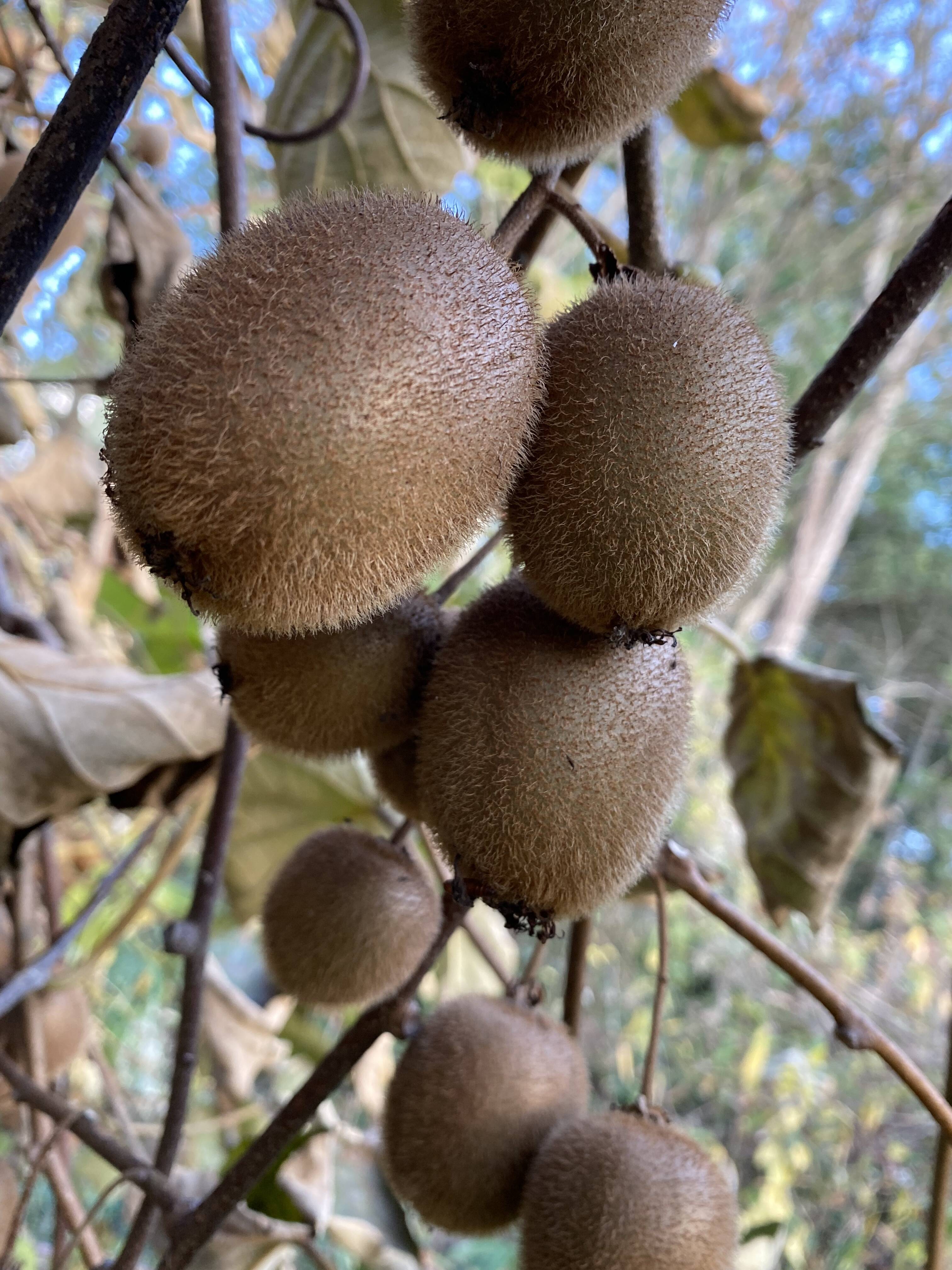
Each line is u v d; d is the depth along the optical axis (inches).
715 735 36.2
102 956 10.9
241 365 3.9
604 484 5.1
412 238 4.4
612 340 5.3
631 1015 33.1
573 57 5.3
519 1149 7.3
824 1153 30.7
